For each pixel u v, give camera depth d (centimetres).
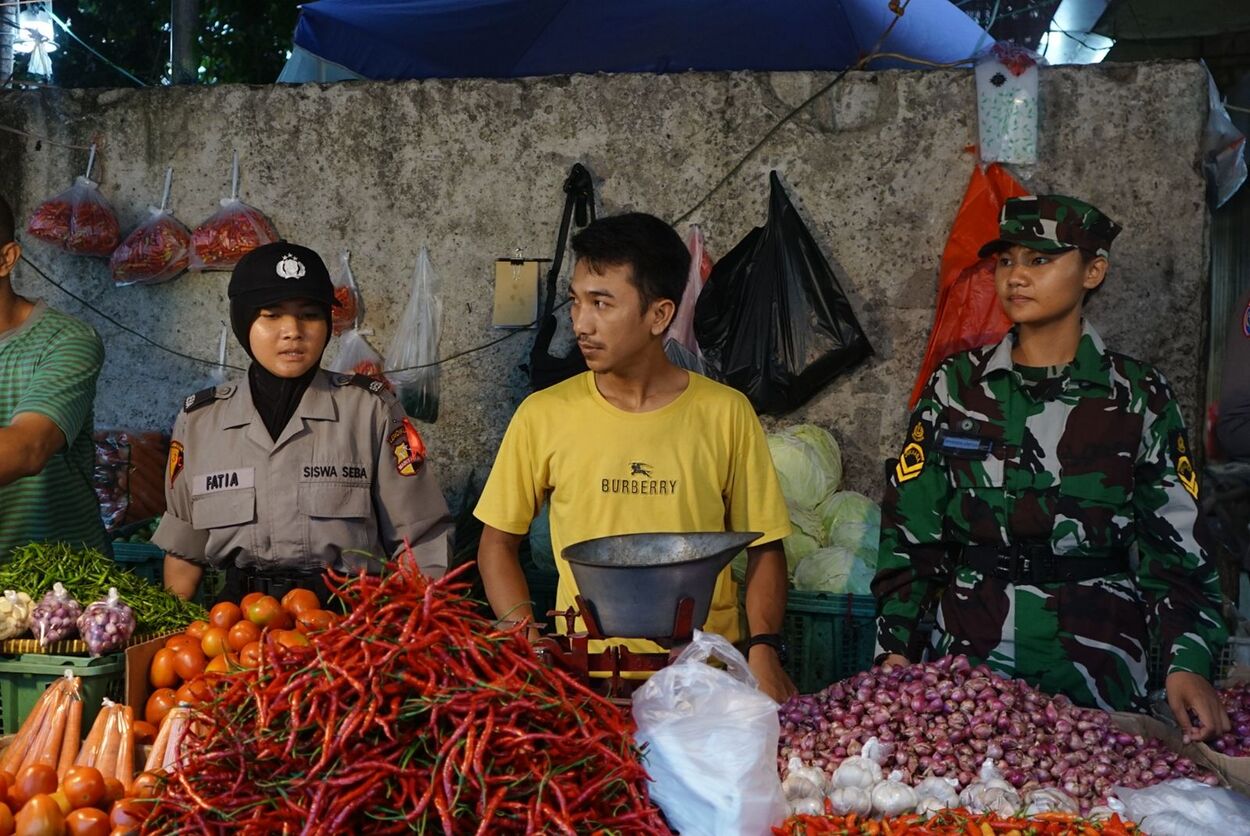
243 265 275
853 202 432
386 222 458
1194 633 249
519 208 450
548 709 167
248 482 287
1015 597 260
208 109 465
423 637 166
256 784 160
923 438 273
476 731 158
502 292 447
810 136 434
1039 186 421
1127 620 258
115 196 471
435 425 458
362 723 157
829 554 384
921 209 429
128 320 473
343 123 458
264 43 872
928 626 330
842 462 432
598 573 196
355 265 461
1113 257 418
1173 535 255
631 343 245
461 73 595
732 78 437
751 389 419
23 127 473
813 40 567
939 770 204
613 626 200
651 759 177
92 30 942
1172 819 187
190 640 226
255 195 464
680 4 559
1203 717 236
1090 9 650
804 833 174
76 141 472
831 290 418
